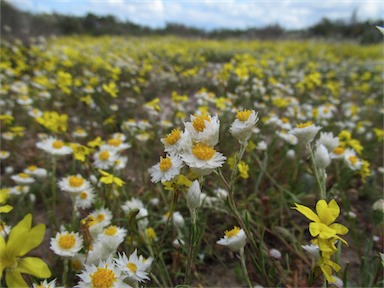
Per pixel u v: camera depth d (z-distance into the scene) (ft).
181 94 2.44
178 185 0.49
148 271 0.57
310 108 1.78
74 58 3.17
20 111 1.92
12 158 1.38
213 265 0.86
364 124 1.91
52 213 0.93
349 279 0.80
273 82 2.03
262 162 1.16
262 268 0.57
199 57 3.69
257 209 1.02
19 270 0.34
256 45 6.13
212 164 0.45
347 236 0.96
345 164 0.96
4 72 2.46
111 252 0.60
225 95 1.80
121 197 1.02
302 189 1.06
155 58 3.76
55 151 0.96
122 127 1.53
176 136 0.51
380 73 3.96
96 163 0.90
